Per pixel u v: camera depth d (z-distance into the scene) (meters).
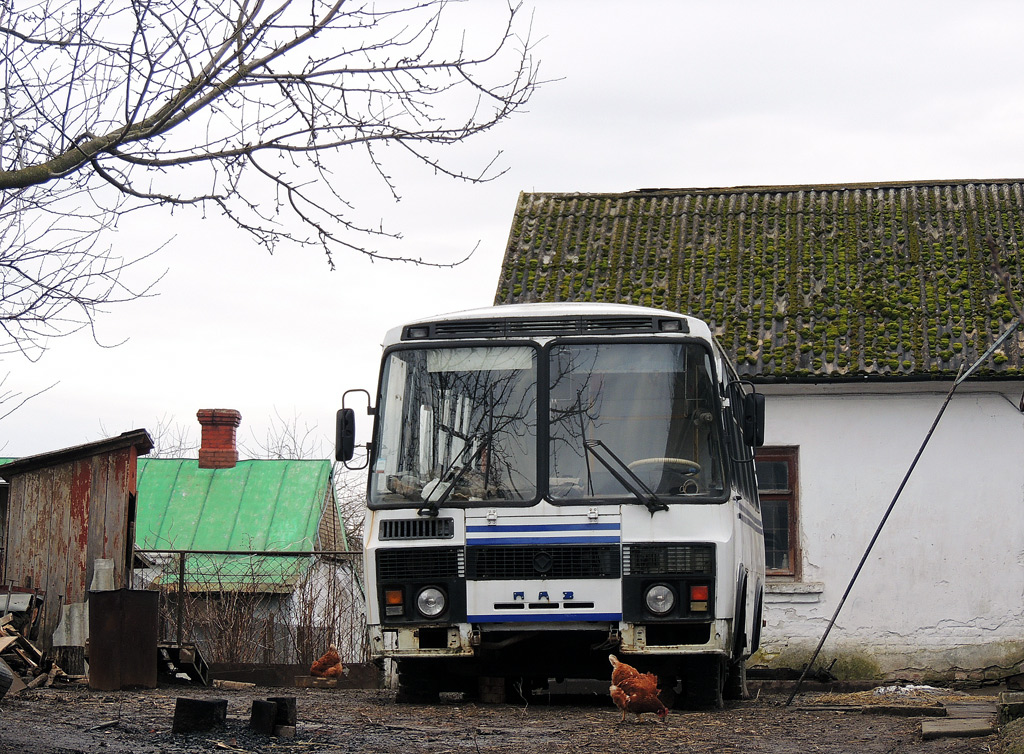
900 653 18.64
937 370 18.66
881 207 22.88
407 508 11.34
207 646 21.19
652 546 11.07
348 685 17.16
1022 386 18.78
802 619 18.91
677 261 22.06
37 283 7.64
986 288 20.31
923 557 18.80
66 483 15.29
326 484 30.34
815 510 19.12
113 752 7.65
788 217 22.98
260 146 7.18
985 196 22.83
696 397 11.41
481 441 11.44
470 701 12.76
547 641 11.73
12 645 13.38
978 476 18.83
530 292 21.59
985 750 8.62
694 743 8.98
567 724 10.16
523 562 11.15
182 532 28.86
